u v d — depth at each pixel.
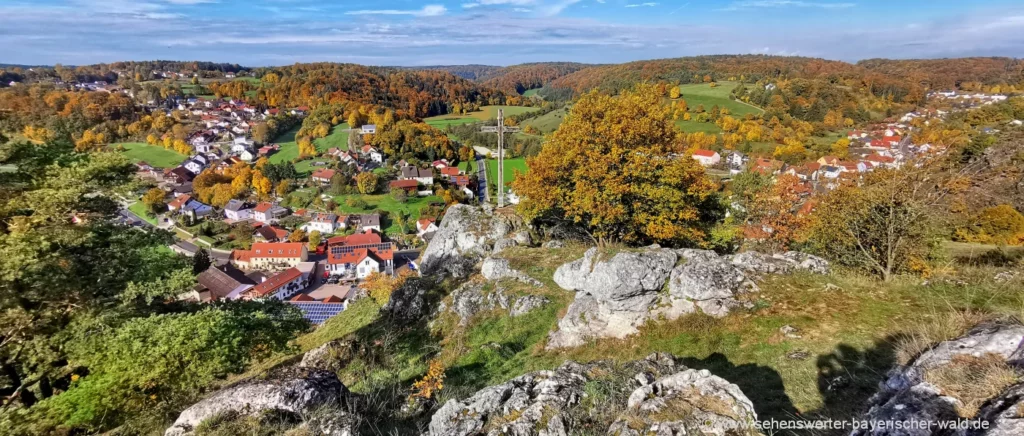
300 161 132.25
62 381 17.97
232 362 16.39
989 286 11.64
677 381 7.50
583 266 15.84
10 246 14.47
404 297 21.47
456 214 28.02
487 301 18.31
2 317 15.07
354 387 13.56
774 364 10.58
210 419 9.29
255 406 9.55
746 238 24.52
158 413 13.95
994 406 5.06
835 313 11.95
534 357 14.74
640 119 21.05
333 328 24.05
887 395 7.14
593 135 21.55
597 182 20.66
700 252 15.29
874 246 15.12
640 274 14.43
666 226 20.14
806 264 15.26
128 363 14.35
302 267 74.00
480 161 133.50
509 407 8.01
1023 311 8.13
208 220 94.50
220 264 73.56
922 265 14.43
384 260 75.44
